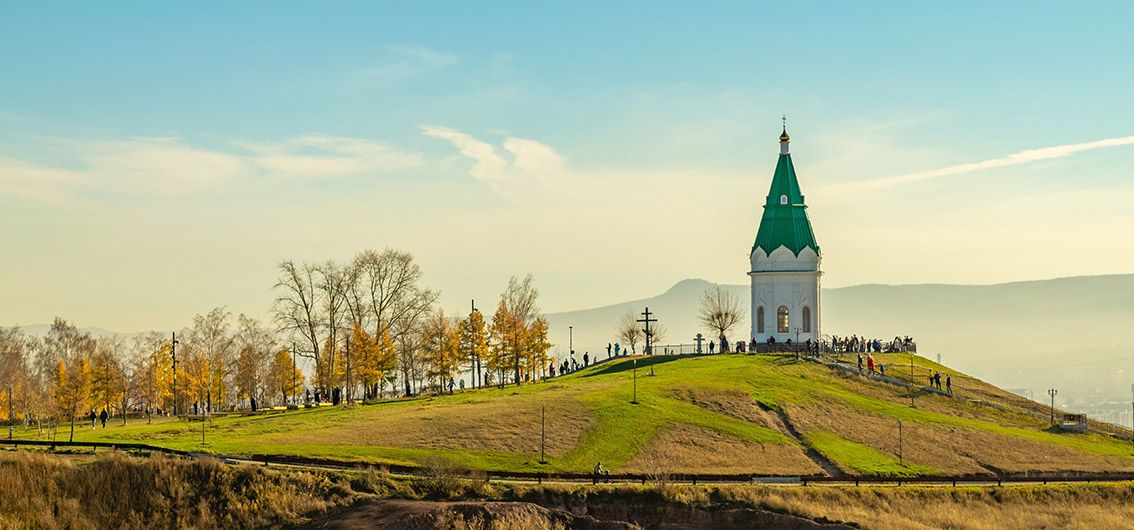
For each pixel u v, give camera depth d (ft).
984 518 331.77
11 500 296.10
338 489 310.86
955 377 542.57
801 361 523.29
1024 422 458.09
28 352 650.43
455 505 297.74
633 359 579.48
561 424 388.57
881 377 499.51
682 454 368.48
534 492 315.37
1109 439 440.86
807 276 593.42
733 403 428.97
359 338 481.46
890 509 330.95
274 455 332.19
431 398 473.67
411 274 506.48
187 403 531.50
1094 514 339.36
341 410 434.30
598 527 300.20
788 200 598.75
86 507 299.38
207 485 308.19
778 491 330.34
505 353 525.34
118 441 358.23
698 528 309.63
